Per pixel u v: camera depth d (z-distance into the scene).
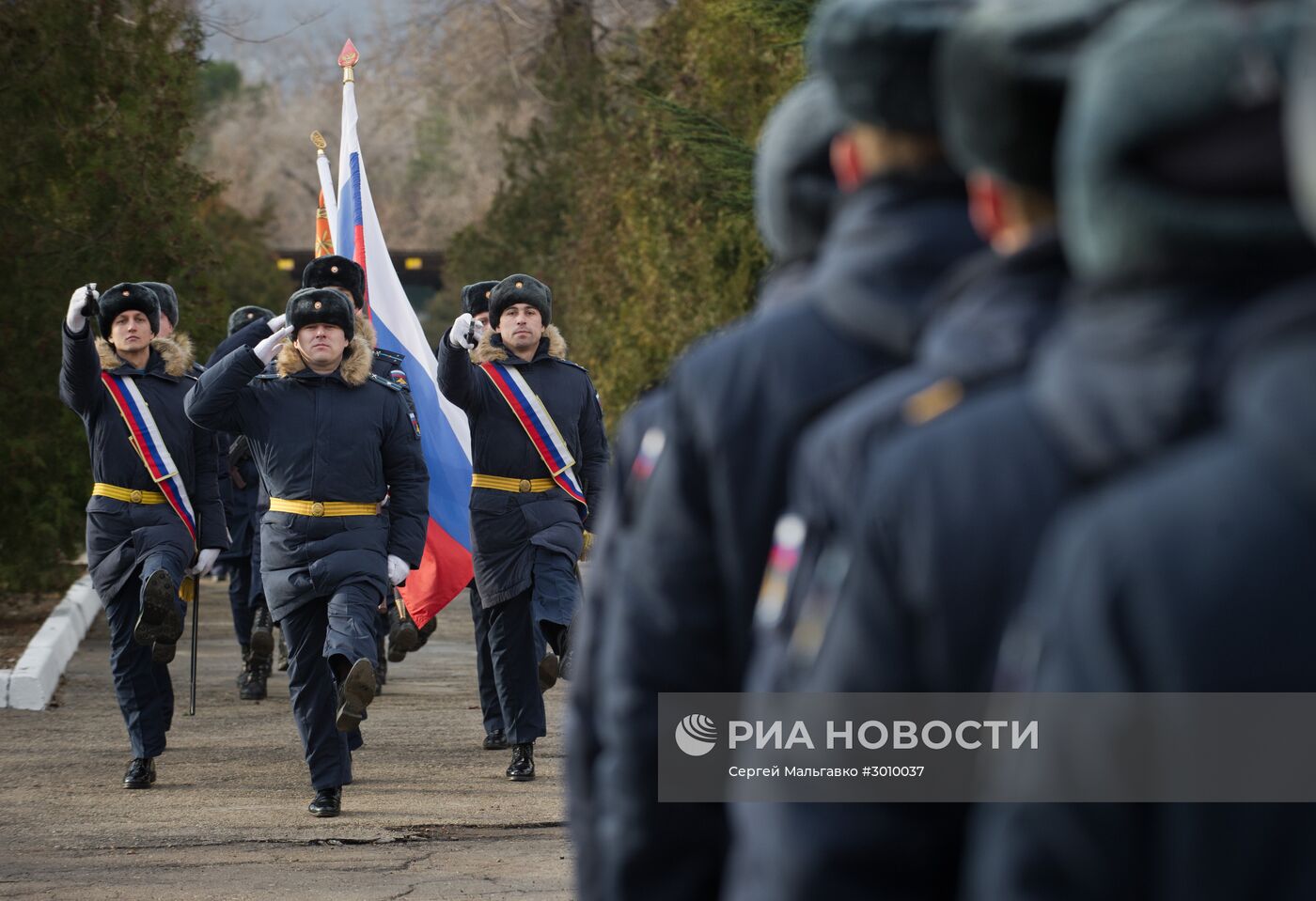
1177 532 1.39
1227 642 1.36
